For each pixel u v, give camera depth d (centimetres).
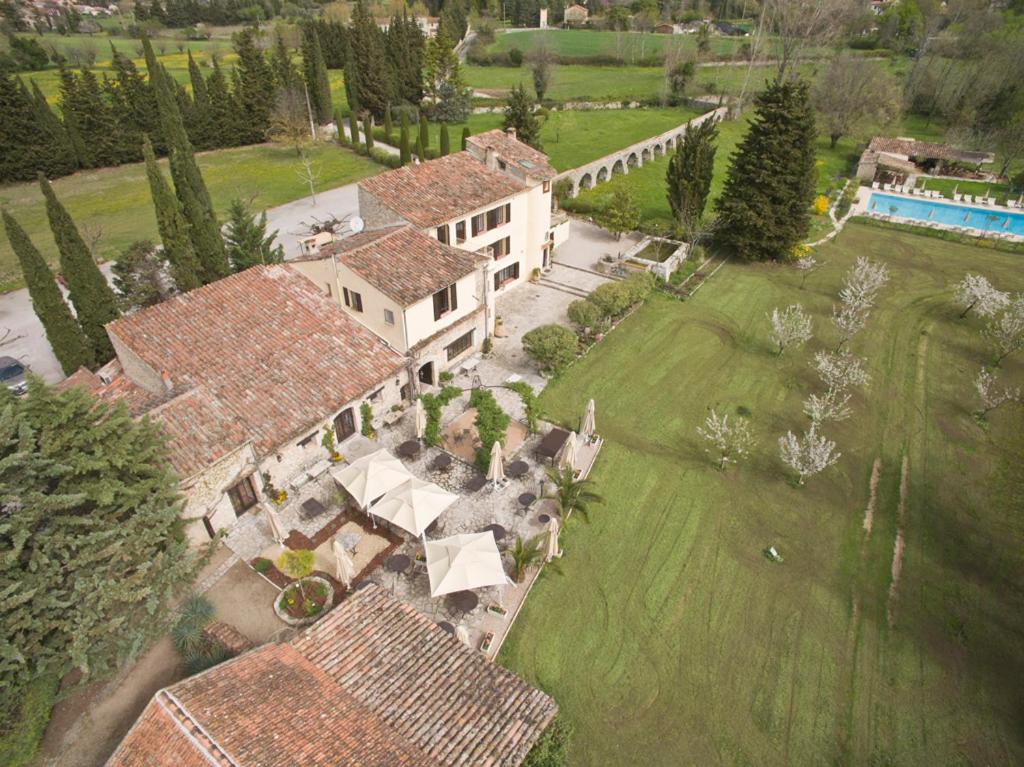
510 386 3294
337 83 11569
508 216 4447
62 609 1948
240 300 3281
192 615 2225
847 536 2847
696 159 5106
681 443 3344
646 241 5528
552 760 1839
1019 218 6406
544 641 2338
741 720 2120
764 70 11756
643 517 2881
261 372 2986
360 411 3159
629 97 10625
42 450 1928
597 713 2119
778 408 3644
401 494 2595
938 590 2619
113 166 7850
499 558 2369
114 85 7938
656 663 2280
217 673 1741
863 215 6391
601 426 3422
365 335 3372
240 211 4278
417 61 9825
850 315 4153
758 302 4775
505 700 1812
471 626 2355
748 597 2541
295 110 8119
